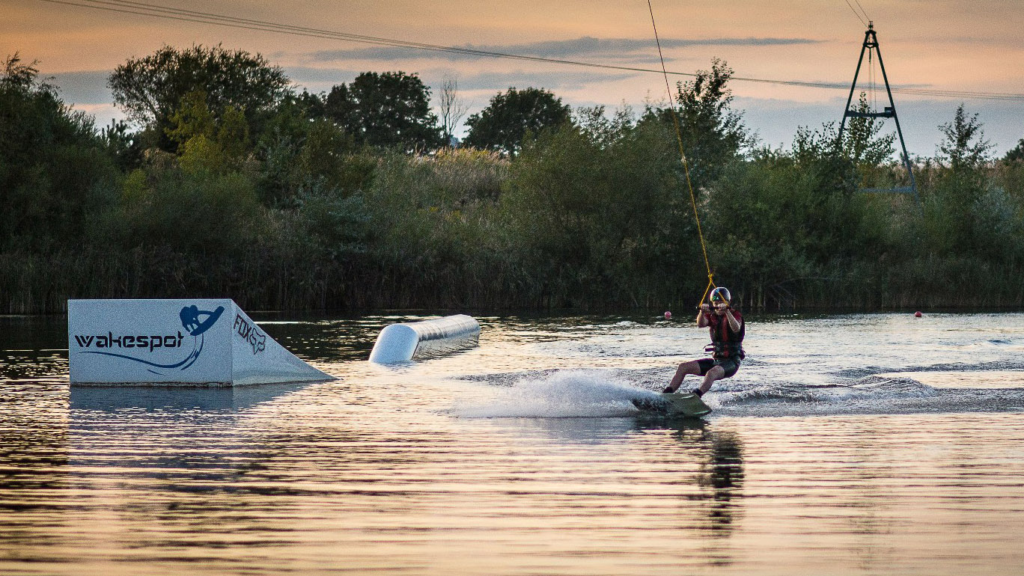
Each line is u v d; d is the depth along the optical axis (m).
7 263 128.88
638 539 25.61
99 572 23.06
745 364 66.88
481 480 31.97
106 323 56.53
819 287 157.25
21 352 76.00
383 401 49.91
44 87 149.00
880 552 24.56
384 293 150.25
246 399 50.78
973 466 34.16
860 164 180.12
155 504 29.00
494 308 152.88
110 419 44.19
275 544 25.17
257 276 142.25
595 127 161.75
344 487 31.05
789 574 22.98
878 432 40.75
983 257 169.00
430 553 24.45
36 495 30.06
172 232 143.00
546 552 24.55
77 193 144.62
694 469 33.56
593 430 41.31
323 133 179.00
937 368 64.56
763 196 165.88
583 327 110.06
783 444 38.12
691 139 165.62
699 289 158.25
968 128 174.88
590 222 159.62
